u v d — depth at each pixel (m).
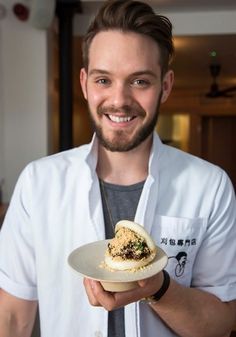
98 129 0.89
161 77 0.88
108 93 0.84
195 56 4.52
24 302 0.97
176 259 0.94
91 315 0.91
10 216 1.00
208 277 0.96
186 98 7.83
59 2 2.81
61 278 0.94
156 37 0.84
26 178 1.02
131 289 0.68
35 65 2.66
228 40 3.62
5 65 2.66
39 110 2.69
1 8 2.59
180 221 0.95
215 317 0.88
